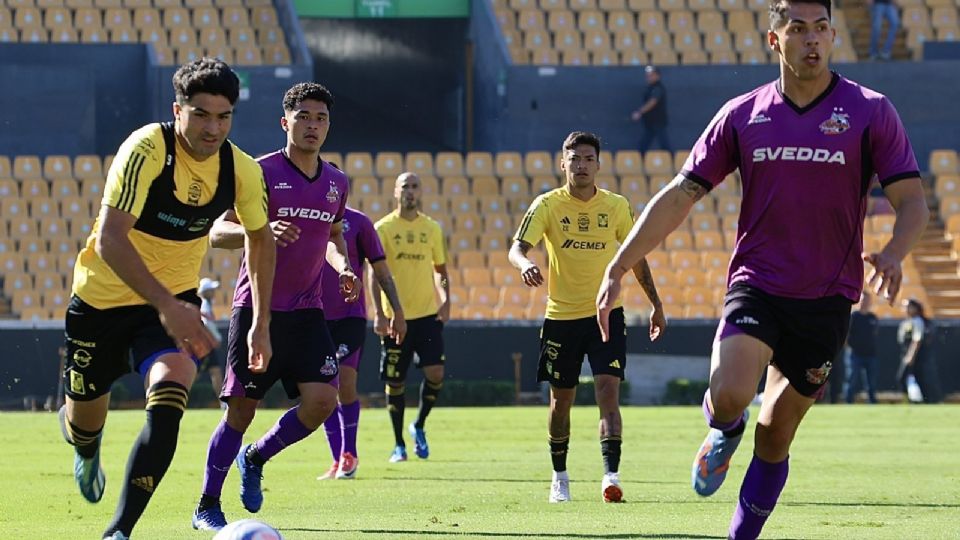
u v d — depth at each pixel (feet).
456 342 291.79
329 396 90.12
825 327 65.51
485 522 89.15
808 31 64.03
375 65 460.96
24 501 106.11
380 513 96.17
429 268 161.07
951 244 354.74
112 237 66.90
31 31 407.23
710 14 425.28
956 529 85.46
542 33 416.87
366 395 287.48
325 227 92.63
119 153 69.41
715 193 368.48
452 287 330.54
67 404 78.28
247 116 378.12
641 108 380.78
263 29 415.85
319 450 167.32
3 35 405.59
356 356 131.85
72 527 87.76
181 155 70.38
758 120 65.82
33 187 361.71
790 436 68.59
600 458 150.82
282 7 416.87
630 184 371.56
